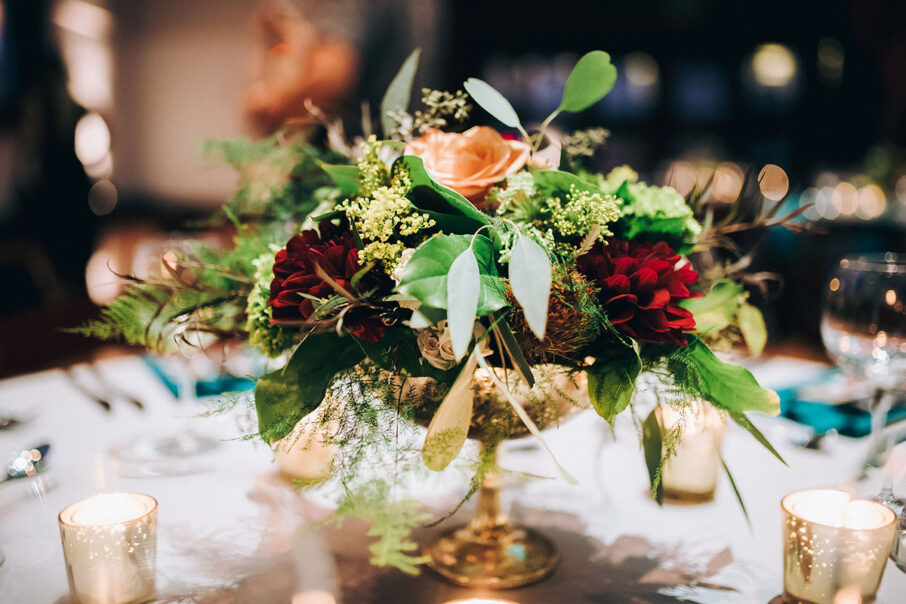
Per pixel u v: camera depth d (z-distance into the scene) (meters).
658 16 3.36
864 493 0.72
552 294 0.52
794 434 0.88
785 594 0.57
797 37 3.40
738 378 0.55
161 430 0.92
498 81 3.44
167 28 3.62
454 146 0.62
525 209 0.60
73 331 0.70
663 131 3.46
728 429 0.93
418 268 0.46
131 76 3.65
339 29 3.21
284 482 0.79
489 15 3.40
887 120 3.40
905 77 3.32
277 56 1.76
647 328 0.53
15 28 3.21
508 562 0.62
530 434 0.60
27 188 3.14
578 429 0.97
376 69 3.31
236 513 0.72
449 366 0.52
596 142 0.69
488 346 0.54
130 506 0.61
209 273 0.70
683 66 3.44
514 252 0.47
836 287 0.80
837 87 3.47
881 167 2.90
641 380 0.56
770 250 2.11
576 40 3.41
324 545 0.66
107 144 3.56
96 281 1.92
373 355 0.52
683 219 0.62
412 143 0.63
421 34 3.37
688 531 0.69
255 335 0.61
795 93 3.48
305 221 0.68
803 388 1.00
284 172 0.78
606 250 0.57
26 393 1.05
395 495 0.49
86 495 0.74
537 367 0.56
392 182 0.58
